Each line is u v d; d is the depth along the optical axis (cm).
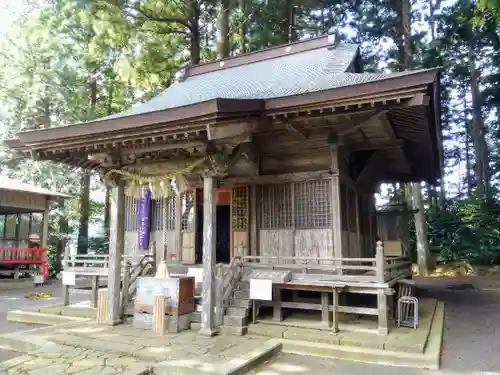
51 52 1616
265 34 1934
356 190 1060
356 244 1012
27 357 596
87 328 768
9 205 1709
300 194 895
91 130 733
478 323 877
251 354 592
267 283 718
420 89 600
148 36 1717
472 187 3136
